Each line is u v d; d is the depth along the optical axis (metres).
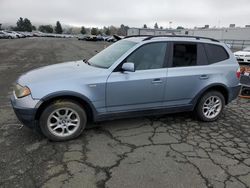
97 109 4.40
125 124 5.10
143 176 3.39
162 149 4.14
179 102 5.01
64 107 4.18
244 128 5.17
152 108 4.81
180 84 4.88
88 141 4.33
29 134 4.49
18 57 17.38
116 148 4.12
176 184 3.25
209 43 5.29
